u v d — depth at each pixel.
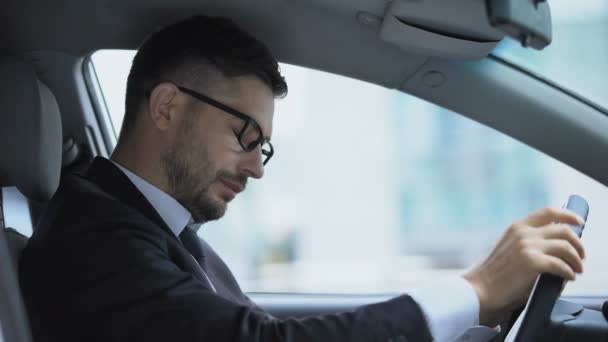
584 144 1.67
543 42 1.07
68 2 1.47
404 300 1.09
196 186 1.38
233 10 1.47
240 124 1.38
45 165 1.44
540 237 1.06
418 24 1.40
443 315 1.07
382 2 1.37
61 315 1.15
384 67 1.58
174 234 1.32
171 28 1.42
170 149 1.38
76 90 1.70
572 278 1.03
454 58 1.54
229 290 1.63
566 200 1.24
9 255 1.24
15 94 1.40
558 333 1.15
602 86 1.65
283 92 1.46
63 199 1.29
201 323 1.06
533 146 1.71
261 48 1.41
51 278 1.18
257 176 1.42
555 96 1.64
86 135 1.79
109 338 1.10
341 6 1.42
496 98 1.63
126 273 1.13
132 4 1.46
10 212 1.46
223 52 1.37
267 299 1.99
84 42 1.57
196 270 1.29
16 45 1.56
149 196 1.38
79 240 1.19
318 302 1.99
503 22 0.99
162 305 1.09
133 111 1.42
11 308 1.17
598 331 1.15
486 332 1.12
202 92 1.38
